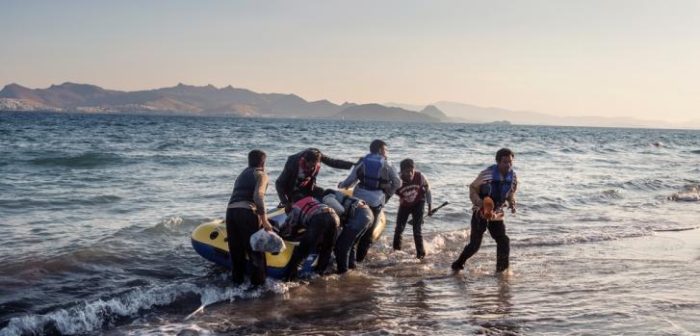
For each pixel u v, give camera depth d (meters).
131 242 7.90
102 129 53.38
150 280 6.47
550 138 65.69
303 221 6.67
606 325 5.05
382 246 8.38
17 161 18.45
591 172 21.41
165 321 5.30
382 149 7.41
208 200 11.88
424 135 62.97
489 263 7.58
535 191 14.86
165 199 11.84
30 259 6.86
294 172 6.86
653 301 5.76
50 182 13.78
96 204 10.99
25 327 4.96
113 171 16.67
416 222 7.89
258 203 6.07
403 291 6.27
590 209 12.54
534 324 5.12
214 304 5.77
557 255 7.97
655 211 12.53
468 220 10.62
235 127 74.94
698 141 74.31
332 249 6.94
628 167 24.89
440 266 7.40
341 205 6.97
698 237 9.46
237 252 6.24
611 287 6.34
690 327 4.98
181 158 21.39
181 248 7.85
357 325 5.19
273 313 5.52
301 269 6.76
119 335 4.93
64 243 7.80
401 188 7.88
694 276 6.84
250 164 6.39
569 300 5.86
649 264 7.46
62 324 5.07
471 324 5.16
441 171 19.47
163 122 95.06
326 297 6.04
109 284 6.26
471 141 49.44
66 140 32.81
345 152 28.73
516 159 27.47
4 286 5.98
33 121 77.06
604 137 78.06
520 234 9.49
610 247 8.54
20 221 9.18
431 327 5.11
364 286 6.46
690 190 16.17
